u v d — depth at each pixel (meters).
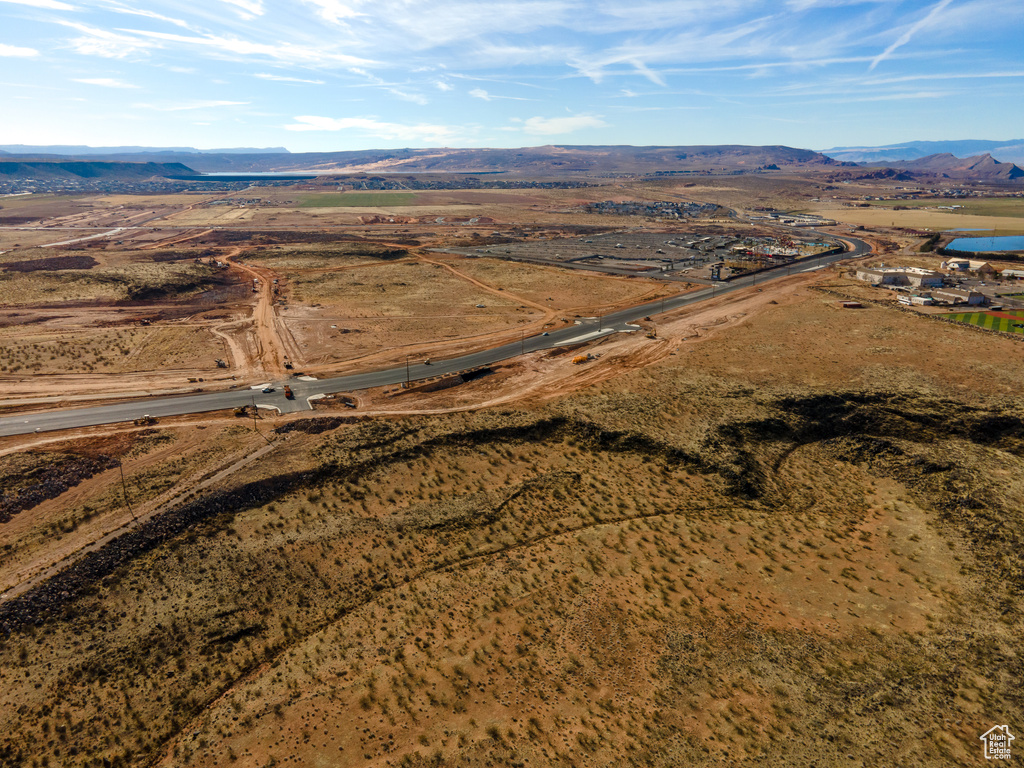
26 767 33.59
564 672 39.66
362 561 50.94
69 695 37.97
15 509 55.03
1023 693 37.41
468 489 61.53
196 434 70.56
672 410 77.06
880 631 43.62
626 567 50.53
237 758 33.56
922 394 77.81
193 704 37.75
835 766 32.25
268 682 38.94
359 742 34.34
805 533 56.03
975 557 52.12
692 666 40.00
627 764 32.59
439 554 52.31
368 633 43.38
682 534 55.06
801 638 42.81
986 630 43.44
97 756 34.28
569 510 58.78
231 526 53.84
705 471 64.69
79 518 53.59
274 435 70.12
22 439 68.94
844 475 66.69
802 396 78.25
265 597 46.59
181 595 46.09
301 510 56.47
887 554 53.25
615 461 67.25
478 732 34.91
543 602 46.47
